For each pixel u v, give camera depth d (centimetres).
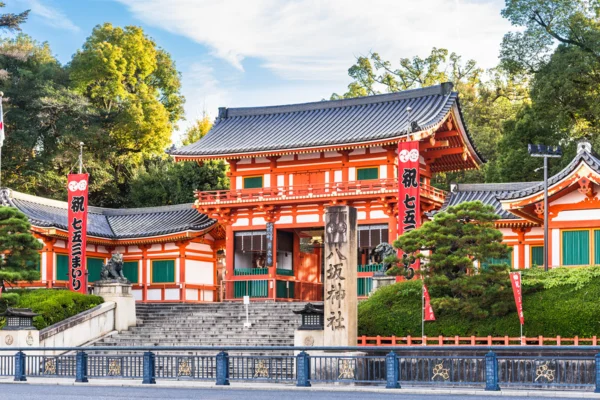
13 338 4544
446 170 6994
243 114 7075
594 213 4628
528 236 5559
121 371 3528
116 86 9600
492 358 3000
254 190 6406
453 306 4047
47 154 9019
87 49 9838
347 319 3847
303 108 6881
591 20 7275
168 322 5472
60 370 3869
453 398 2833
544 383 2925
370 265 5972
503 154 7319
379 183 5988
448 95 6194
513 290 3900
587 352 3519
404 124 5966
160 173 8844
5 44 9331
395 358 3153
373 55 9600
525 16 7381
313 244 6925
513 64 7475
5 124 8856
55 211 6650
